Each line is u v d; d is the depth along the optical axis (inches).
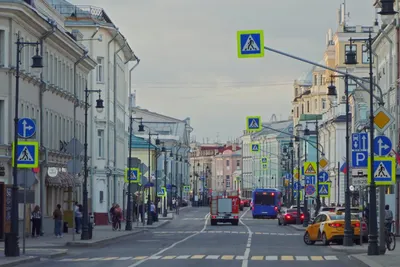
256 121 3614.7
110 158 3914.9
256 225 4106.8
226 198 4124.0
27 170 1600.6
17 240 1579.7
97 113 3718.0
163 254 1764.3
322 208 3014.3
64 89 2992.1
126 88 4719.5
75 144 1988.2
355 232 2020.2
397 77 2881.4
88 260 1579.7
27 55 2431.1
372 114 1546.5
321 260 1576.0
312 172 3329.2
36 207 2459.4
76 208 2770.7
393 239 1770.4
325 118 5570.9
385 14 1402.6
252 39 1441.9
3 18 2250.2
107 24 3782.0
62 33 2775.6
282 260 1574.8
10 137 2249.0
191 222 4574.3
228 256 1694.1
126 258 1633.9
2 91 2250.2
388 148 1567.4
